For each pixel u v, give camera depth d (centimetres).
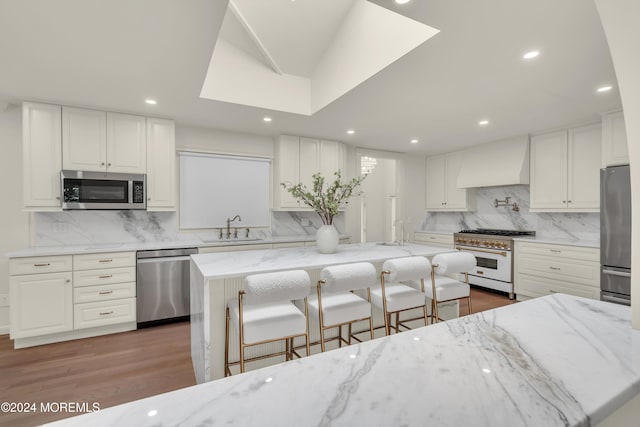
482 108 324
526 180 430
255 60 325
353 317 198
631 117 91
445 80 254
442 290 233
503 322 98
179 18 176
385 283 246
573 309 111
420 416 54
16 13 170
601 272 317
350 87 276
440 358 75
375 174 740
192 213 409
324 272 182
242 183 441
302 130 417
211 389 62
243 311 181
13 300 274
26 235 323
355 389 62
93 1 161
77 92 280
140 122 345
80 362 252
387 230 738
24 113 295
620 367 71
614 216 308
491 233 472
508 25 179
